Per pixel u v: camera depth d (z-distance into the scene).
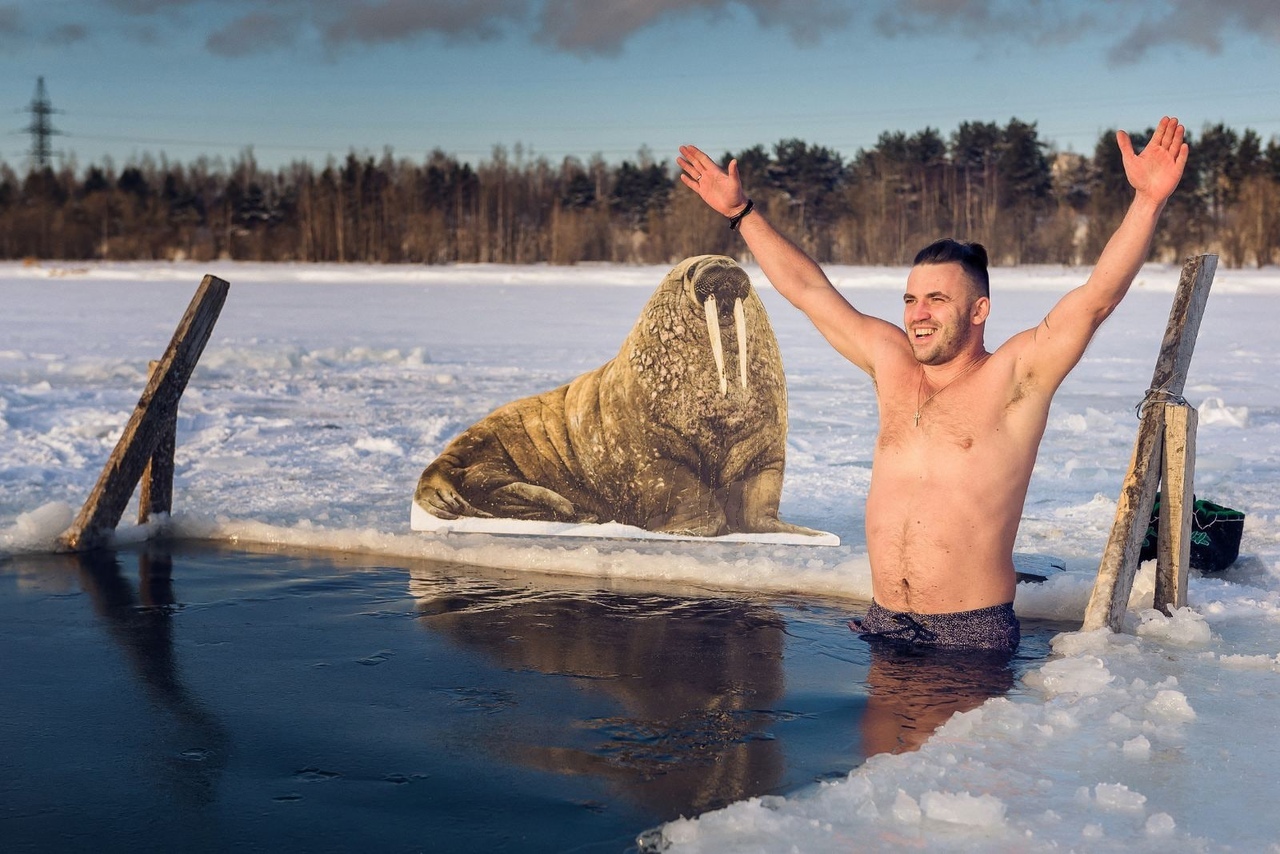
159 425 5.49
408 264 79.69
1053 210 82.38
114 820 2.52
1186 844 2.36
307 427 9.28
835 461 7.84
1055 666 3.49
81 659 3.66
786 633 3.99
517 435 5.61
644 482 5.44
